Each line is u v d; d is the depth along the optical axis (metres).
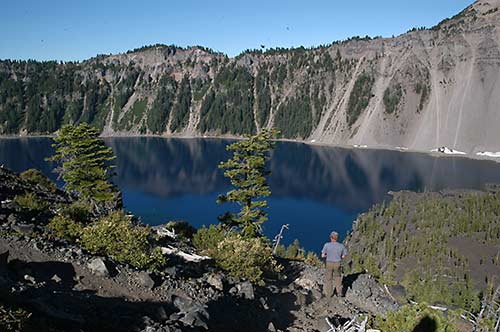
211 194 127.06
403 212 110.31
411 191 138.25
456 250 83.88
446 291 59.22
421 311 11.10
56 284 12.42
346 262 80.88
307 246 88.69
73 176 38.84
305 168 186.25
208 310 13.29
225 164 37.12
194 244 27.33
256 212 37.03
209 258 19.81
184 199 119.44
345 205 123.19
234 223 37.38
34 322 8.95
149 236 20.72
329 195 135.75
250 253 18.95
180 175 158.88
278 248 52.84
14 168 146.88
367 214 110.62
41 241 15.20
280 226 101.94
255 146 36.06
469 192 132.00
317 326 14.59
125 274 14.59
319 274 21.33
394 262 82.06
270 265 20.22
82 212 22.78
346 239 95.00
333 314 15.75
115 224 17.17
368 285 19.17
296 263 24.17
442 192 134.38
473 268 77.88
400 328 11.06
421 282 65.88
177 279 15.66
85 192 38.25
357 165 195.62
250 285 16.30
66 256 14.55
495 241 89.38
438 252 85.25
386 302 17.64
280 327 14.12
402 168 186.38
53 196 31.89
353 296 17.83
